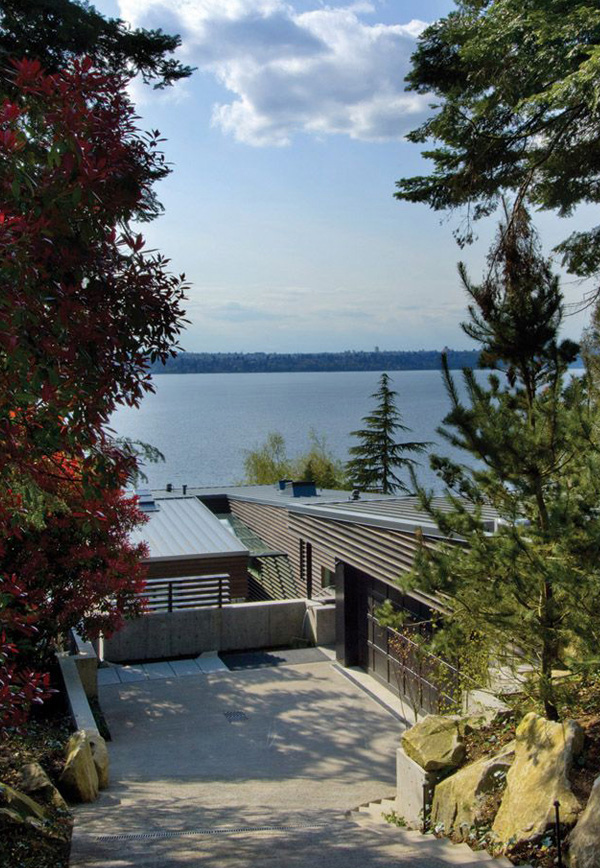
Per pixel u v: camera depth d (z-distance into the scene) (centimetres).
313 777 1066
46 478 619
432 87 1349
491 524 935
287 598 2314
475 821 648
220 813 790
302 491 2806
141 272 604
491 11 1071
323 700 1429
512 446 671
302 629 1814
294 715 1352
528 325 725
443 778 754
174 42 1190
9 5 1045
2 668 600
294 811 825
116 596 1352
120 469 614
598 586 627
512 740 750
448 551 781
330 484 4600
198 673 1598
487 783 677
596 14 925
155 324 605
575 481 684
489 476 714
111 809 783
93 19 1089
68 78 555
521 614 692
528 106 1132
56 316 532
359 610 1603
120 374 579
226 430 15900
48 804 716
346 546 1462
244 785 1002
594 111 954
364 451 4106
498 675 843
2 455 539
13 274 474
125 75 730
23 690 603
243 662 1670
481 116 1225
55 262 552
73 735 930
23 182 518
